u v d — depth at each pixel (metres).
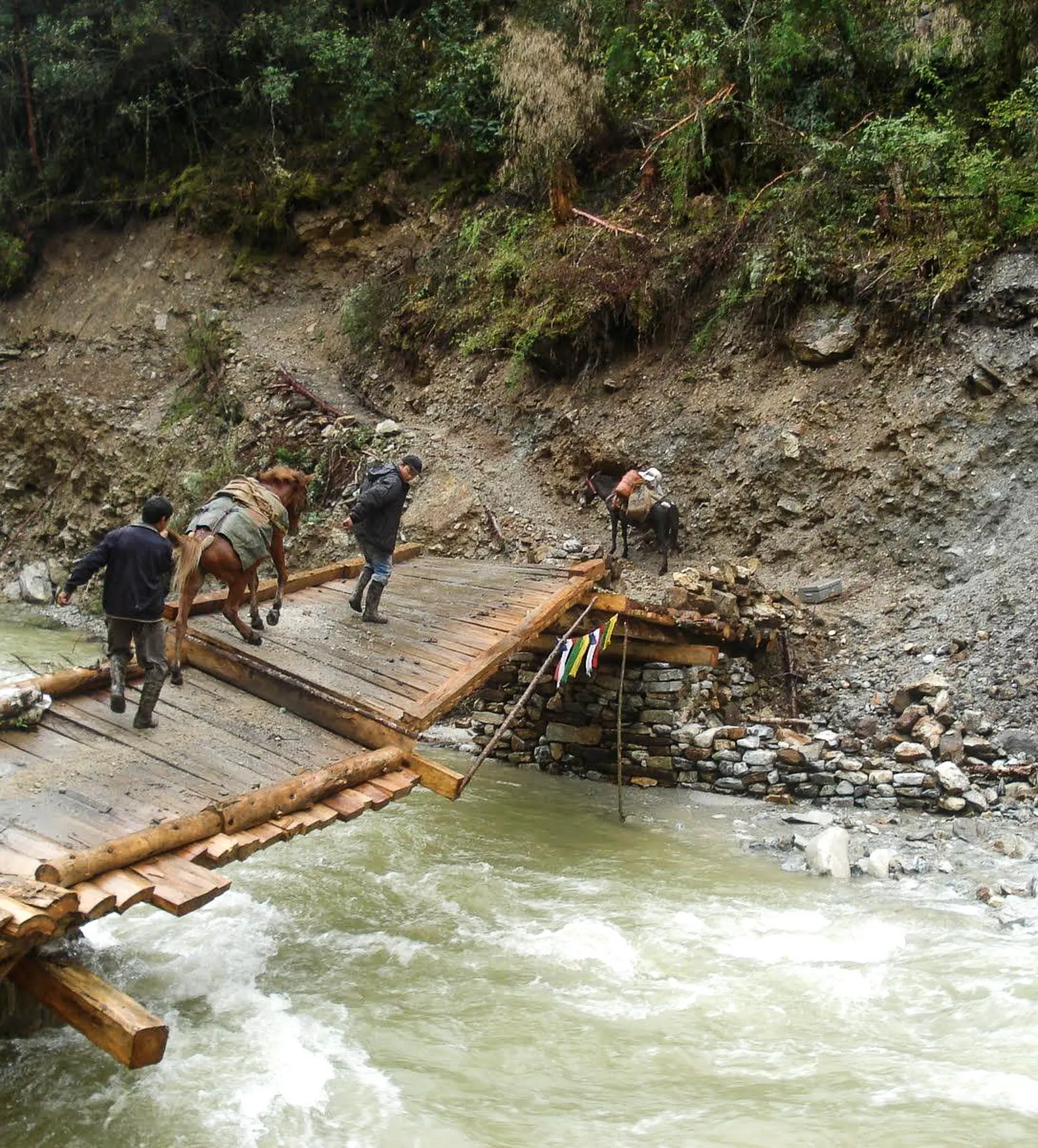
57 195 28.28
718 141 18.89
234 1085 6.29
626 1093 6.32
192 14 26.53
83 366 25.12
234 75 26.84
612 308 18.44
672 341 18.19
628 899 9.25
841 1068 6.57
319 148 25.64
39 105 28.33
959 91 17.91
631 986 7.64
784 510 16.12
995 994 7.39
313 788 7.61
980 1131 5.85
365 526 11.12
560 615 11.81
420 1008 7.32
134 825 6.67
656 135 19.73
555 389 19.12
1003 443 14.77
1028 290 14.92
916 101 18.38
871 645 14.07
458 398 20.20
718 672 13.47
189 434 22.34
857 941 8.31
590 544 17.03
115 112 27.38
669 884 9.60
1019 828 10.66
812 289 16.73
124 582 7.80
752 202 17.89
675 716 12.70
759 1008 7.33
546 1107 6.18
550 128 20.17
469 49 23.47
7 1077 6.31
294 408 21.05
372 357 22.09
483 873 9.83
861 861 9.98
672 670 12.70
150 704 8.09
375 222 24.67
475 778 12.92
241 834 6.98
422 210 24.03
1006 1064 6.55
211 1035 6.86
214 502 9.66
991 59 17.52
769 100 18.55
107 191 27.97
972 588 14.07
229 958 7.98
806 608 14.84
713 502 16.66
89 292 26.78
